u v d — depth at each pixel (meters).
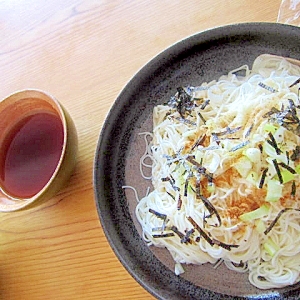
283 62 0.37
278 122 0.33
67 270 0.38
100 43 0.41
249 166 0.33
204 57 0.37
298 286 0.34
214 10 0.39
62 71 0.42
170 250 0.36
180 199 0.35
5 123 0.39
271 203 0.33
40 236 0.39
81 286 0.37
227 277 0.35
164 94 0.38
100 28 0.42
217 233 0.35
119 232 0.35
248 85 0.37
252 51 0.36
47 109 0.39
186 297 0.34
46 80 0.42
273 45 0.36
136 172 0.37
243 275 0.35
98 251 0.37
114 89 0.40
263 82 0.36
